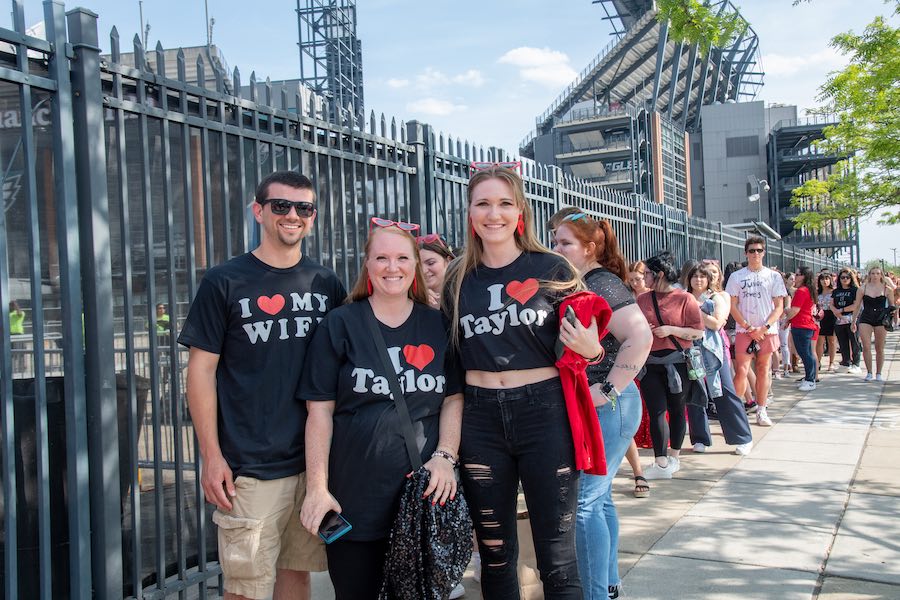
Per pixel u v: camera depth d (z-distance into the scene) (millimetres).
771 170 69000
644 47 67625
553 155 63969
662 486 5703
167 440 3779
